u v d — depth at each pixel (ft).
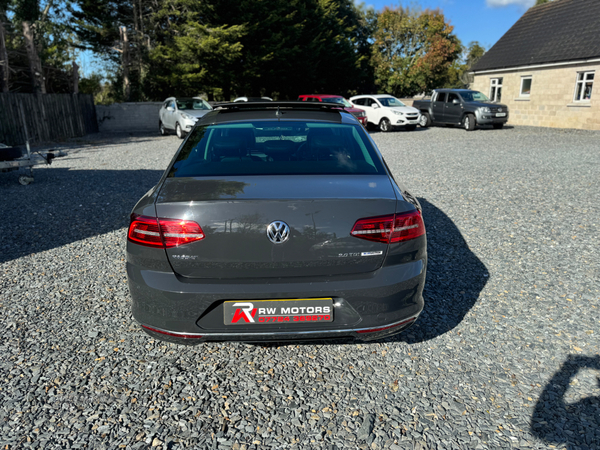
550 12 80.33
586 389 8.25
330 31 111.24
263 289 7.51
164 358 9.45
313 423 7.54
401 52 155.02
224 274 7.61
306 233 7.45
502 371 8.86
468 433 7.25
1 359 9.37
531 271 13.71
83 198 24.06
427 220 19.17
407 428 7.39
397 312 7.96
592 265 14.07
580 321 10.73
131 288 7.98
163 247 7.62
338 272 7.72
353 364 9.18
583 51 64.03
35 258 15.29
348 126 10.69
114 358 9.43
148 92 91.25
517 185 26.03
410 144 49.11
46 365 9.17
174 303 7.60
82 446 7.04
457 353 9.50
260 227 7.39
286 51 89.61
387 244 7.77
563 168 31.50
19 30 67.26
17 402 8.05
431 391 8.30
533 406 7.85
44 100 57.36
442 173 30.42
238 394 8.30
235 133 10.16
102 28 86.63
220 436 7.25
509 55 80.02
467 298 12.00
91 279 13.50
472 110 64.03
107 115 78.69
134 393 8.33
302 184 8.08
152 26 88.38
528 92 76.07
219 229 7.41
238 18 83.56
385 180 8.64
